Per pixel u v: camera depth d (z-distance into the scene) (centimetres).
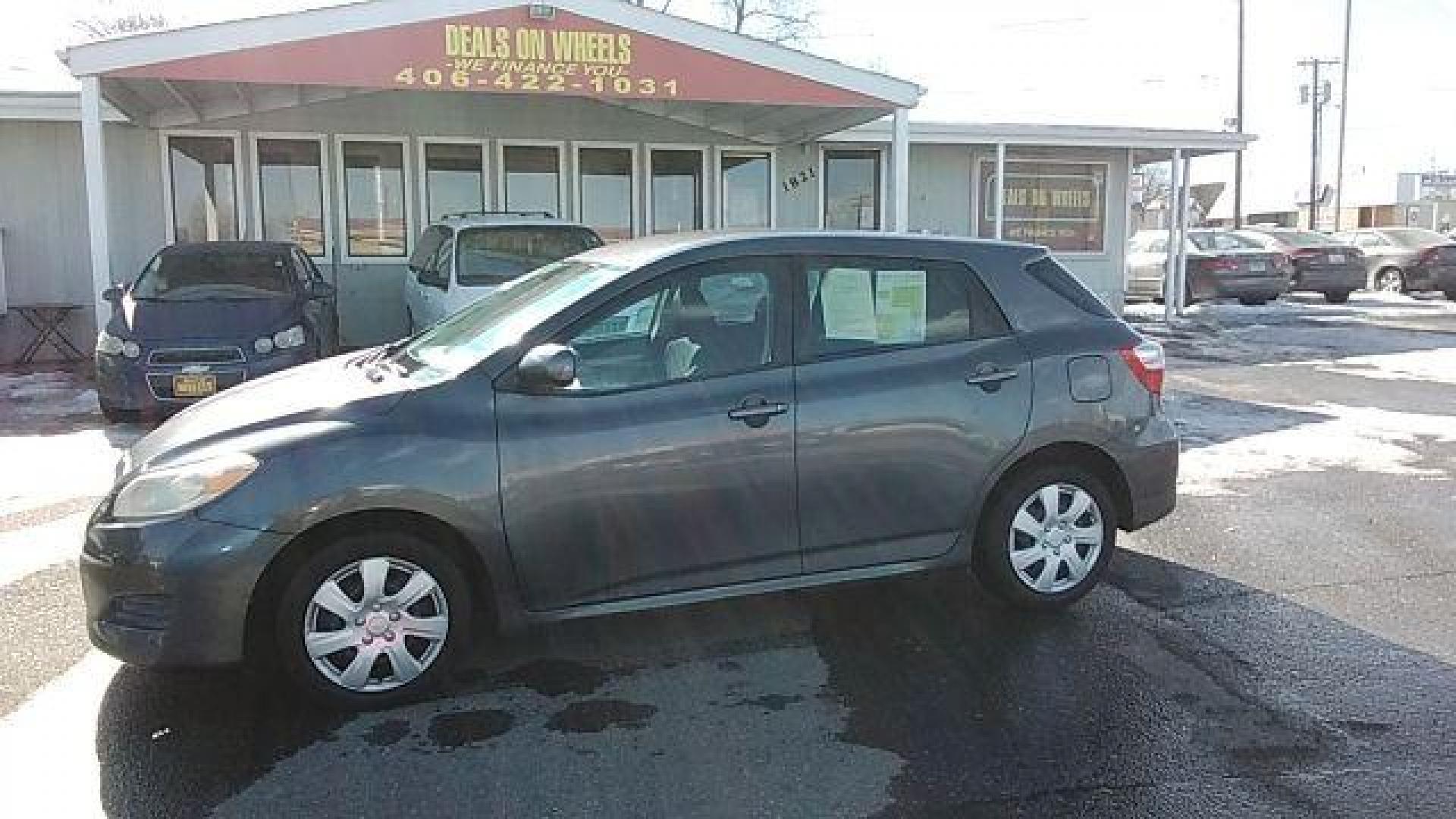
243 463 381
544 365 400
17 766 357
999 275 484
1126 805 332
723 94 1090
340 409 400
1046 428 475
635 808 331
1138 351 500
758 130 1534
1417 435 891
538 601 414
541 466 403
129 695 410
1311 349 1473
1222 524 638
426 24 988
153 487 384
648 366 427
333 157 1393
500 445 400
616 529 416
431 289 1053
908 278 468
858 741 373
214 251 1059
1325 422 947
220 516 375
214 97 1263
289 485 379
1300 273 2195
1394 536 614
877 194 1636
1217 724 384
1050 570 488
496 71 1011
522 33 1015
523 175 1469
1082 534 492
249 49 958
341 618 393
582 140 1482
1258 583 535
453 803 334
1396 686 417
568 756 363
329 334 1099
